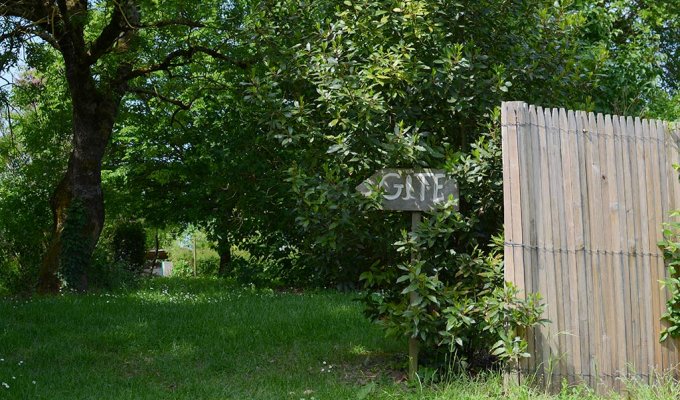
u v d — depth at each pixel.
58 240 14.60
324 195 6.16
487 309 5.79
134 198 20.70
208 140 17.73
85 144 14.74
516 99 6.90
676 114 13.38
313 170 6.72
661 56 14.24
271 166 16.16
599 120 6.00
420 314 5.97
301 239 16.44
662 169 6.18
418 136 6.16
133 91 15.91
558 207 5.78
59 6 12.71
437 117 6.72
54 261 14.52
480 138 6.27
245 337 8.47
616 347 5.82
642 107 11.86
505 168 5.72
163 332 8.75
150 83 19.00
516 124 5.71
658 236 6.08
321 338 8.47
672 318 5.97
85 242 14.55
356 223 6.36
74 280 14.35
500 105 6.52
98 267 15.30
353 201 6.14
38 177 19.03
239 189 16.94
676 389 5.71
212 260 26.69
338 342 8.24
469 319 5.76
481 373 6.08
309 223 6.36
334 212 6.29
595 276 5.83
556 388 5.65
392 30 6.84
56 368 7.06
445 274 6.37
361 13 6.89
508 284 5.55
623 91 9.94
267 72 6.97
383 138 6.52
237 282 16.84
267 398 5.91
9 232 18.66
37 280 15.66
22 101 17.25
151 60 15.75
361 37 6.90
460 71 6.43
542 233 5.70
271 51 7.03
